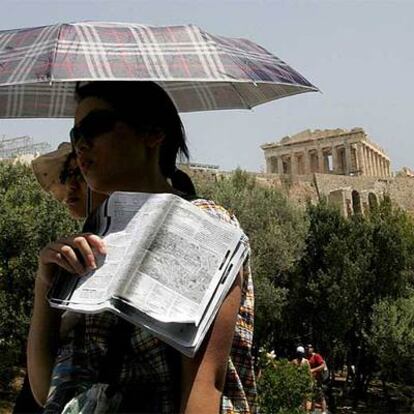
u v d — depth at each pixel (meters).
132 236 1.77
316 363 18.94
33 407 2.36
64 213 23.22
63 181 3.15
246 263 1.96
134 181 2.07
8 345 21.89
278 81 2.24
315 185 74.81
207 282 1.73
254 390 1.96
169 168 2.20
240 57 2.20
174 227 1.77
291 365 15.11
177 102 3.19
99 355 1.93
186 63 2.01
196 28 2.15
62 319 2.12
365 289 33.12
